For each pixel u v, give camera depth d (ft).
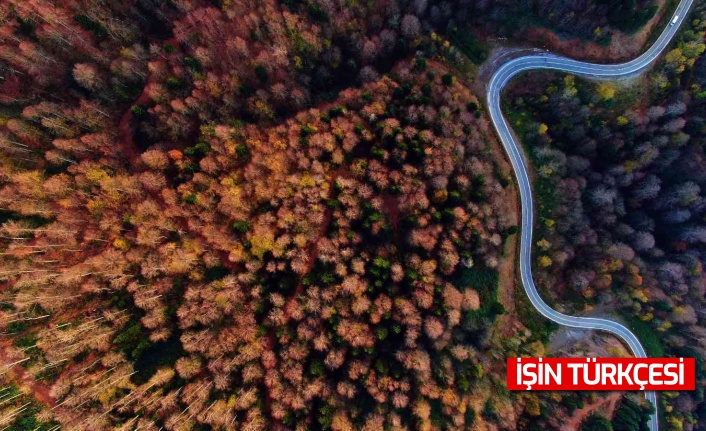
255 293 248.52
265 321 249.34
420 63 305.53
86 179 248.93
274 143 272.72
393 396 252.01
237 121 282.15
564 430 274.36
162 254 247.50
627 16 304.91
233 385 239.09
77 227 246.27
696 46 307.99
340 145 281.13
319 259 260.83
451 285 276.41
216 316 243.81
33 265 236.22
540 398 289.33
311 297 250.98
